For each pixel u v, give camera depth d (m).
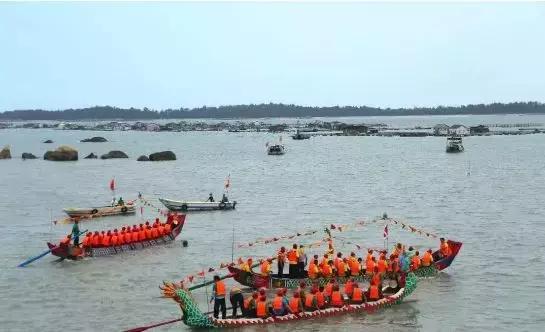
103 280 41.66
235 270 37.12
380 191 89.94
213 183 102.75
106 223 65.50
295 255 38.84
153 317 34.53
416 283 37.81
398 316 34.56
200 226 62.59
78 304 36.75
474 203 76.62
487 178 105.62
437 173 115.06
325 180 105.88
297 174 116.94
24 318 34.41
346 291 35.59
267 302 34.59
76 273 43.38
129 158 159.62
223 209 73.50
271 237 56.62
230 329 32.25
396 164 135.62
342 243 53.50
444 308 35.94
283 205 77.31
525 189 89.81
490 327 33.06
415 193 87.06
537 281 41.28
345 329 32.59
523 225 61.59
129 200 82.00
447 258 43.03
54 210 73.62
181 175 116.19
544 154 156.75
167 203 72.50
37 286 40.28
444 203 77.06
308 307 34.03
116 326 33.19
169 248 51.34
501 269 44.31
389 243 53.31
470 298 37.69
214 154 174.00
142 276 42.66
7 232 59.22
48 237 56.81
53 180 107.31
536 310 35.69
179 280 41.59
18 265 45.69
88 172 121.88
